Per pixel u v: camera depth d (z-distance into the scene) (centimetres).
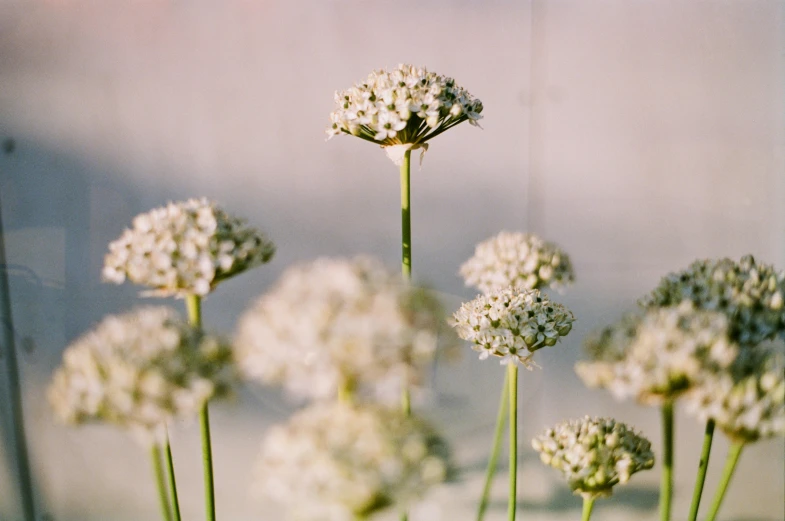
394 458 46
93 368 48
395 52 80
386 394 48
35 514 75
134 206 78
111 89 77
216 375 49
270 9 79
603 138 83
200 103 78
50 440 75
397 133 62
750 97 83
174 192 78
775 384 50
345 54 79
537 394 79
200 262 52
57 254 77
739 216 83
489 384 70
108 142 77
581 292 81
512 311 59
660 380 50
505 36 81
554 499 82
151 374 48
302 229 79
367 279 48
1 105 77
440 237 80
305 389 47
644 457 57
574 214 83
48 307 77
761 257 83
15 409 76
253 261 54
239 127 78
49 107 77
